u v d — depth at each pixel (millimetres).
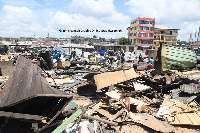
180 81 10156
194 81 9836
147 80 10992
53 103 7016
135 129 6688
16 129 5266
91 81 10711
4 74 13062
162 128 6477
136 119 7180
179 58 12055
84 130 6379
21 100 4770
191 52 12992
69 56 24516
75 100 9688
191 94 9234
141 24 58156
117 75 10602
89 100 9664
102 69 17719
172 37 60281
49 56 17969
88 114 7602
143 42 59000
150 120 7137
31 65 8422
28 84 5852
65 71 16812
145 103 8406
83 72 16875
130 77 10602
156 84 10352
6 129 5234
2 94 5230
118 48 51781
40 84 6227
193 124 6793
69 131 6266
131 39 65125
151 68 15734
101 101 8789
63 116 6703
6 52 29594
